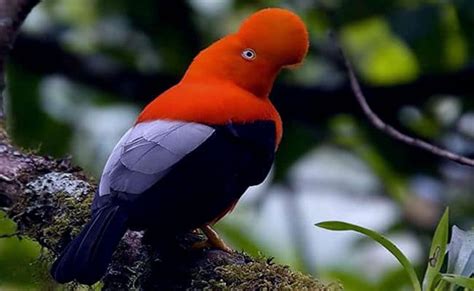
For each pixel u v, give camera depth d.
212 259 7.50
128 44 13.40
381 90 12.82
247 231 12.67
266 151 7.78
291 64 8.14
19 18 10.16
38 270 8.11
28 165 8.41
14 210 8.12
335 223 6.68
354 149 13.31
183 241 7.68
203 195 7.18
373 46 13.86
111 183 7.13
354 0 12.55
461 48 12.94
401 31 12.45
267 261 7.44
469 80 12.55
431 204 12.77
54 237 7.90
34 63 12.99
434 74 12.77
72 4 13.46
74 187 8.12
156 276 7.48
